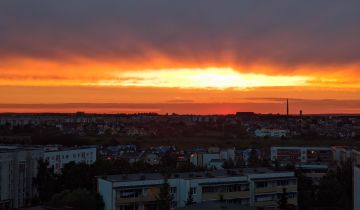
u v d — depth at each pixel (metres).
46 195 134.25
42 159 151.12
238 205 83.38
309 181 143.62
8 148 153.25
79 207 99.81
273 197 117.81
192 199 103.38
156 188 107.31
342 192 137.62
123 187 104.81
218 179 112.38
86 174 133.62
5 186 133.88
